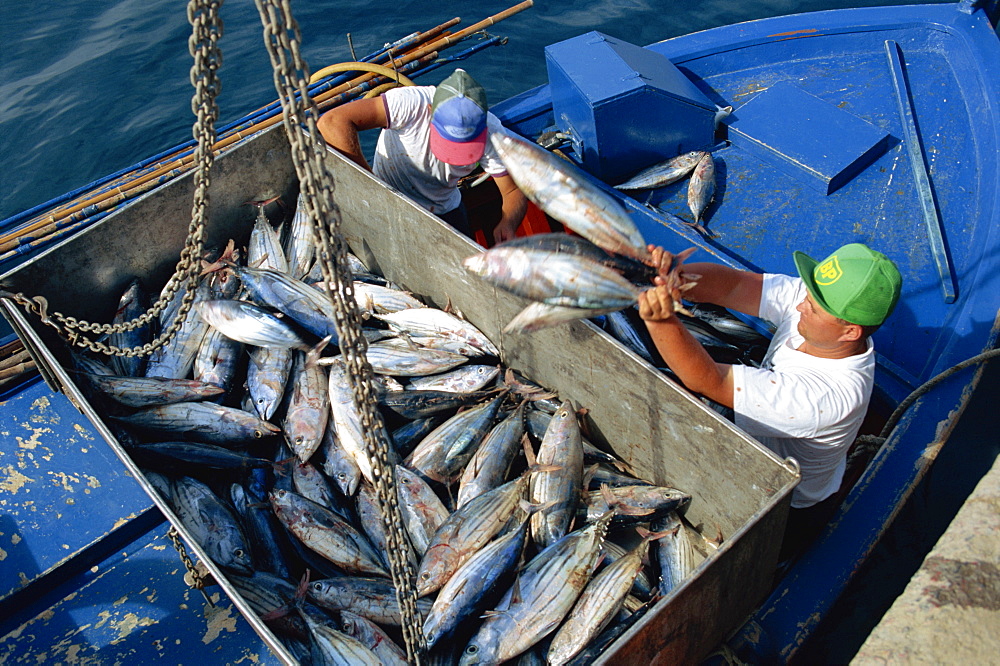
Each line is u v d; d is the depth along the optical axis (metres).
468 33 6.72
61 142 9.59
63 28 11.59
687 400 3.15
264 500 3.99
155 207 4.71
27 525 4.07
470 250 4.04
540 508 3.56
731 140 5.86
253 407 4.34
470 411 4.09
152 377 4.34
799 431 3.07
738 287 3.60
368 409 2.58
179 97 10.16
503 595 3.30
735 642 3.09
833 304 2.93
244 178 5.06
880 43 6.54
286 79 2.23
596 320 4.65
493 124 4.46
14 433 4.52
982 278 4.39
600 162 5.59
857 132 5.60
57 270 4.43
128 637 3.62
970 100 5.88
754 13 10.41
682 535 3.50
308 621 3.30
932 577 2.47
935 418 3.68
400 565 2.73
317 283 4.82
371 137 9.38
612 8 10.77
